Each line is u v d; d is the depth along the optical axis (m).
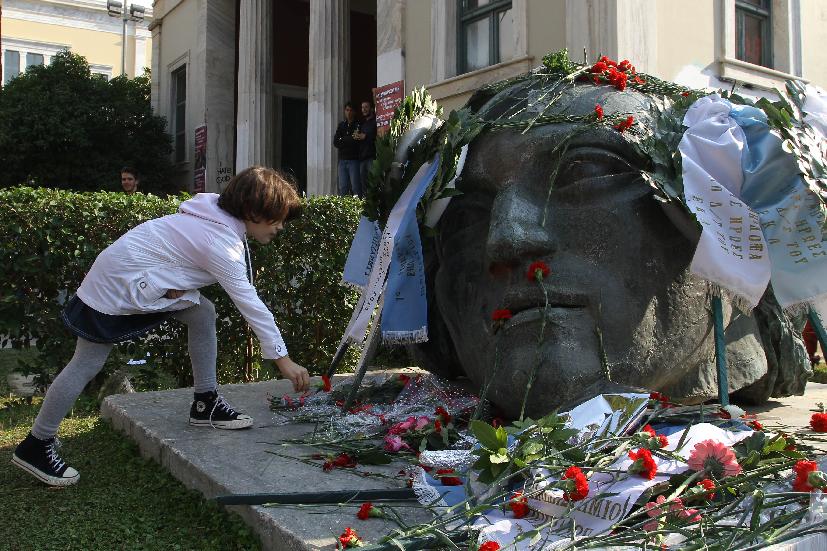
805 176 2.98
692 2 9.33
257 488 2.86
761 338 4.00
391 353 6.87
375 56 17.75
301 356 6.57
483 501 2.42
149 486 3.34
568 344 3.02
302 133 17.89
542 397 3.01
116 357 5.66
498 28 10.16
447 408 3.70
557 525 2.29
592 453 2.43
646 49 8.62
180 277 3.42
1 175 16.64
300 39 17.77
